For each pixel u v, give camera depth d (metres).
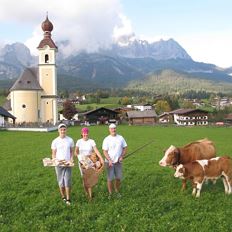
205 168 14.62
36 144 40.34
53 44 99.06
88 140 14.44
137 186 16.75
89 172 14.12
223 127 94.00
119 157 14.77
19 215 12.57
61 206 13.42
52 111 99.50
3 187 16.91
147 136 57.12
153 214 12.42
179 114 142.25
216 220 11.74
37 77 100.25
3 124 80.69
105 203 13.81
